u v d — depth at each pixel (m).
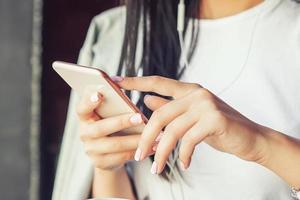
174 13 1.85
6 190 3.24
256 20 1.80
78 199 1.88
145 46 1.86
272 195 1.67
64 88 3.24
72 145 1.94
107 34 2.00
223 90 1.77
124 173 1.86
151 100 1.54
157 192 1.79
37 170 3.24
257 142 1.43
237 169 1.70
